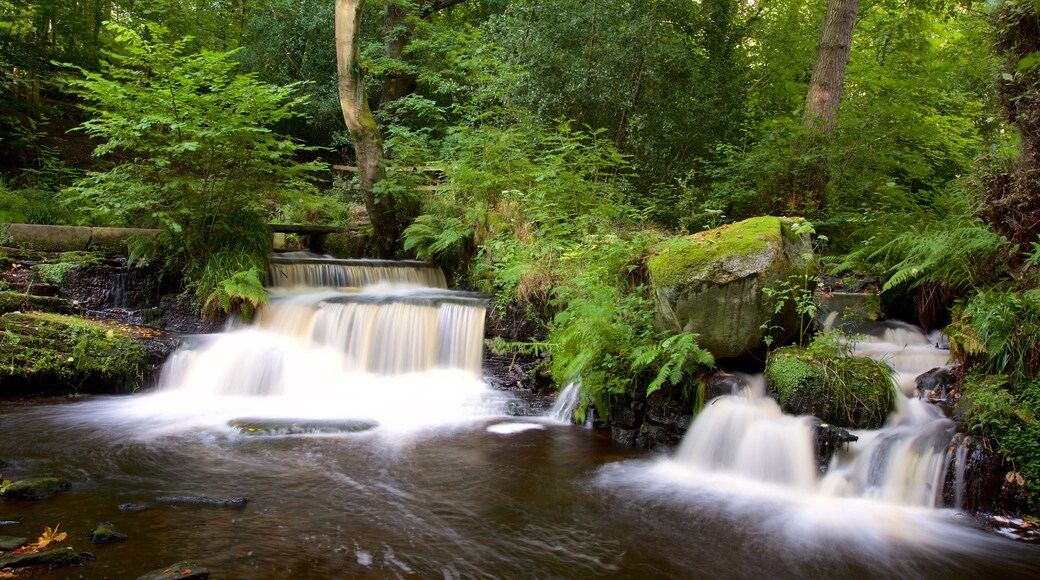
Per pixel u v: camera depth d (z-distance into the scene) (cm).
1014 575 337
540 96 1151
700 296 530
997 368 478
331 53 1642
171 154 812
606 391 593
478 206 938
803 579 329
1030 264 538
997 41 568
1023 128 550
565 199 908
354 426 585
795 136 1023
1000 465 422
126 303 816
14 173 1215
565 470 497
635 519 405
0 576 283
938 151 1270
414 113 1581
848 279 816
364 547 343
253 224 896
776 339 553
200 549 327
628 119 1155
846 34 1070
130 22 1549
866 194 1080
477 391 718
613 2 1192
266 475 455
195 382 701
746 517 412
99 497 396
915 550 367
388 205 1061
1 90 1320
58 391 671
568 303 669
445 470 484
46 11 1438
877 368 501
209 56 780
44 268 780
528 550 353
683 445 531
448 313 774
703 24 1327
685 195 1069
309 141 1778
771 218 573
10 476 429
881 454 452
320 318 781
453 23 1867
